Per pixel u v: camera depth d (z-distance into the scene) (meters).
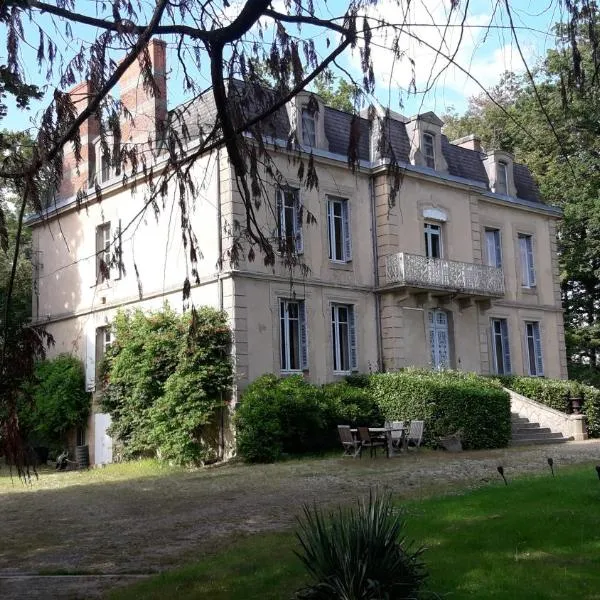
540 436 20.64
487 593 5.59
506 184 27.08
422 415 18.55
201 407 17.89
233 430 18.03
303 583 6.15
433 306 22.83
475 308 24.34
